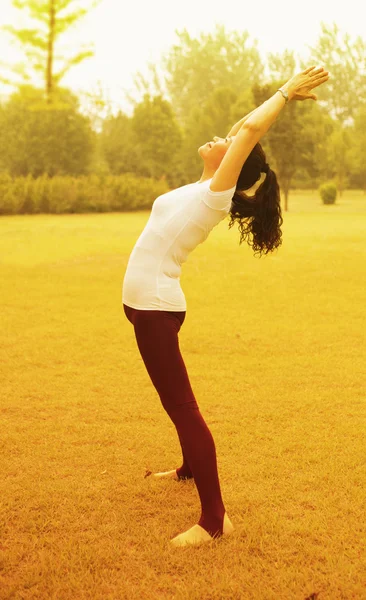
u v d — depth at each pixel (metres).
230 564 2.56
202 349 6.39
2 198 33.53
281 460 3.59
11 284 10.80
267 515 2.93
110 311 8.52
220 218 2.81
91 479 3.38
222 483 3.31
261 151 2.92
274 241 3.00
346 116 80.12
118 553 2.62
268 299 9.30
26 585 2.40
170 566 2.55
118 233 21.67
